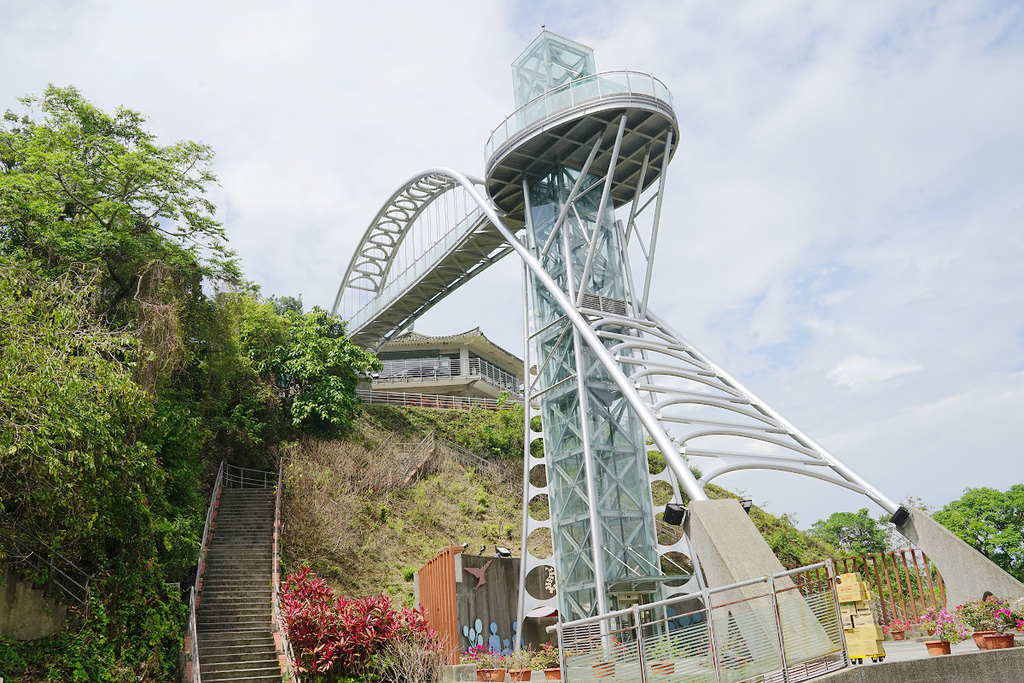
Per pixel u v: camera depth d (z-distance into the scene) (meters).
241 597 19.28
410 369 49.97
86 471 12.88
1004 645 10.02
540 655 16.64
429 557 27.78
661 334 25.80
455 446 37.84
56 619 14.16
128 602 15.61
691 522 10.94
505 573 21.66
